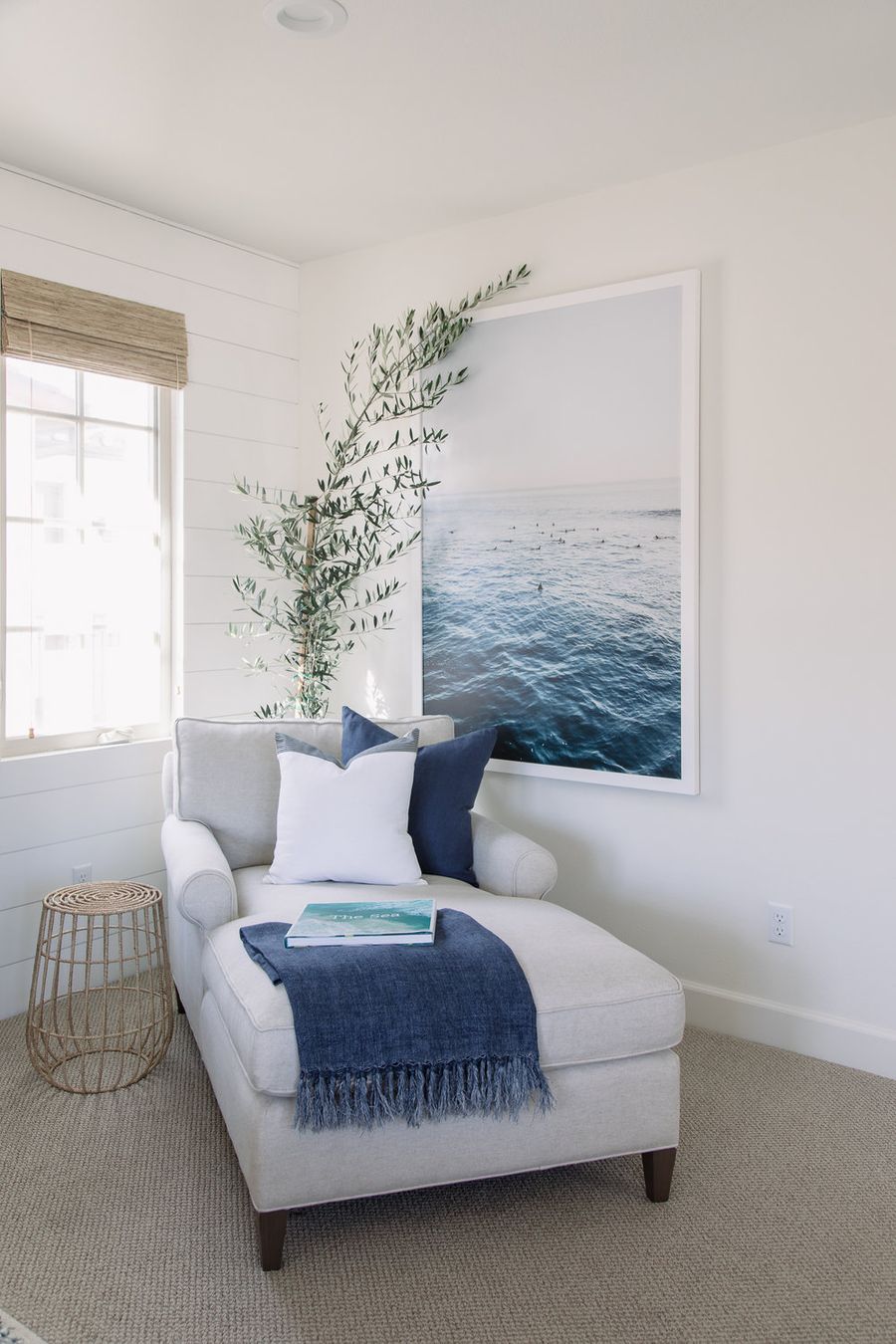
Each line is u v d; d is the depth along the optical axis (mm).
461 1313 1780
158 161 2914
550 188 3072
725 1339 1720
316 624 3641
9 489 3020
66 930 3154
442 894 2545
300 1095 1847
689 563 2912
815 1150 2314
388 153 2844
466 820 2824
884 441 2617
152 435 3414
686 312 2883
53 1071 2654
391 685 3617
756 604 2834
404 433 3527
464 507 3361
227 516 3594
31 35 2242
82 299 3117
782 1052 2820
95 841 3230
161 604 3459
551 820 3262
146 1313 1771
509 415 3254
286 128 2699
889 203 2590
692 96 2502
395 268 3543
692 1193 2146
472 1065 1935
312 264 3762
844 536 2686
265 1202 1854
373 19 2168
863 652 2672
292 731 3033
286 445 3791
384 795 2684
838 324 2672
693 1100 2549
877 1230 2020
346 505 3705
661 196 2961
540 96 2506
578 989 2039
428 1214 2074
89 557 3248
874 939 2695
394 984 1968
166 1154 2275
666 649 2973
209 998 2287
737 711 2883
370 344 3617
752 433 2816
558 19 2166
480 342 3305
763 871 2867
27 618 3092
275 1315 1771
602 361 3055
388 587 3557
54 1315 1760
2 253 2936
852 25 2189
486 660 3336
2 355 2965
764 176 2777
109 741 3316
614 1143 2047
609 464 3055
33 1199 2100
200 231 3443
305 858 2648
